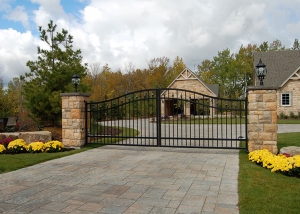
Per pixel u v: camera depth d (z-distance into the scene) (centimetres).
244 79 4578
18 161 655
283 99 2325
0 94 1415
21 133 916
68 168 596
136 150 817
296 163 502
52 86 1129
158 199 396
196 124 1852
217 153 751
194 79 2619
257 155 618
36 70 1152
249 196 393
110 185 467
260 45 4800
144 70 4397
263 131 696
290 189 425
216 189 438
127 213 346
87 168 593
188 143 1022
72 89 1114
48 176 531
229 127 1619
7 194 425
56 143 812
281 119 2211
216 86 3183
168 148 848
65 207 369
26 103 1125
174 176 520
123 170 571
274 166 534
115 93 3725
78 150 816
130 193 423
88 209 361
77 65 1177
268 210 341
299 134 1116
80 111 866
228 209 354
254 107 701
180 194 416
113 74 4059
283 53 2686
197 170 563
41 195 419
